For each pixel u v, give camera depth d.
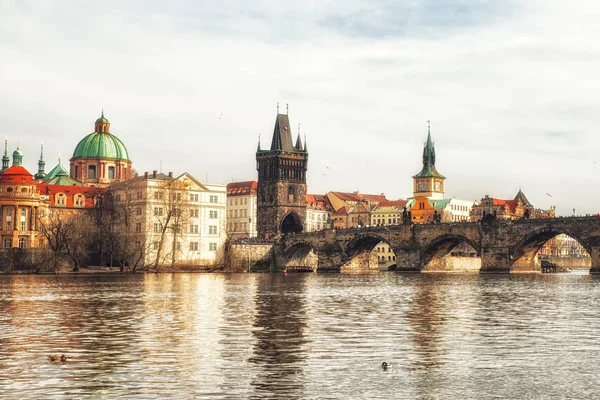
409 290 144.50
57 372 51.81
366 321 81.94
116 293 127.31
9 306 99.81
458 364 54.91
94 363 55.00
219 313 90.81
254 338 67.56
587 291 139.62
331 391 46.59
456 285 166.00
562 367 53.88
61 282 167.25
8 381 49.06
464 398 45.09
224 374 51.31
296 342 65.06
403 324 78.94
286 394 45.88
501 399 44.94
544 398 45.12
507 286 160.50
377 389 47.16
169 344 63.78
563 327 76.44
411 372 52.03
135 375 50.94
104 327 75.50
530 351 60.50
